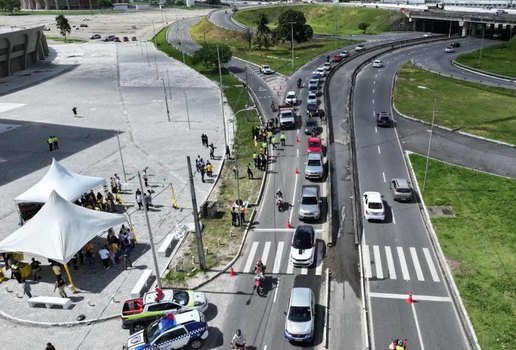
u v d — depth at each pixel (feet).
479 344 79.51
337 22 556.92
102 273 105.70
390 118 205.36
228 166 164.45
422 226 119.24
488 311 87.30
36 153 184.44
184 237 118.93
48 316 92.17
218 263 107.04
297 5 615.57
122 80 315.99
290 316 82.69
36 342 85.51
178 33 503.20
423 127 193.47
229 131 202.49
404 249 109.40
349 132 185.78
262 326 86.69
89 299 96.58
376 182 145.07
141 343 79.87
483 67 309.01
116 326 89.15
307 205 124.26
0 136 206.59
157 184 151.64
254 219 126.82
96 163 171.53
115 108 248.93
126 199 141.59
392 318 87.20
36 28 368.07
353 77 273.33
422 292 94.32
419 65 318.24
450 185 140.26
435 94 244.63
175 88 287.69
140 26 590.96
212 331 85.76
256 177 152.66
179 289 97.96
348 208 129.80
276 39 399.03
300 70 315.17
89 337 86.38
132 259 110.52
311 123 190.29
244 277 101.60
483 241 110.42
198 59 325.42
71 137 203.41
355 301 92.63
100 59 397.39
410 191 130.41
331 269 103.09
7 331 88.58
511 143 172.04
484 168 151.53
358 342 81.66
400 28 493.77
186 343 81.05
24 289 95.76
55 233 101.19
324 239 114.93
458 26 468.34
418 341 81.30
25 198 123.44
